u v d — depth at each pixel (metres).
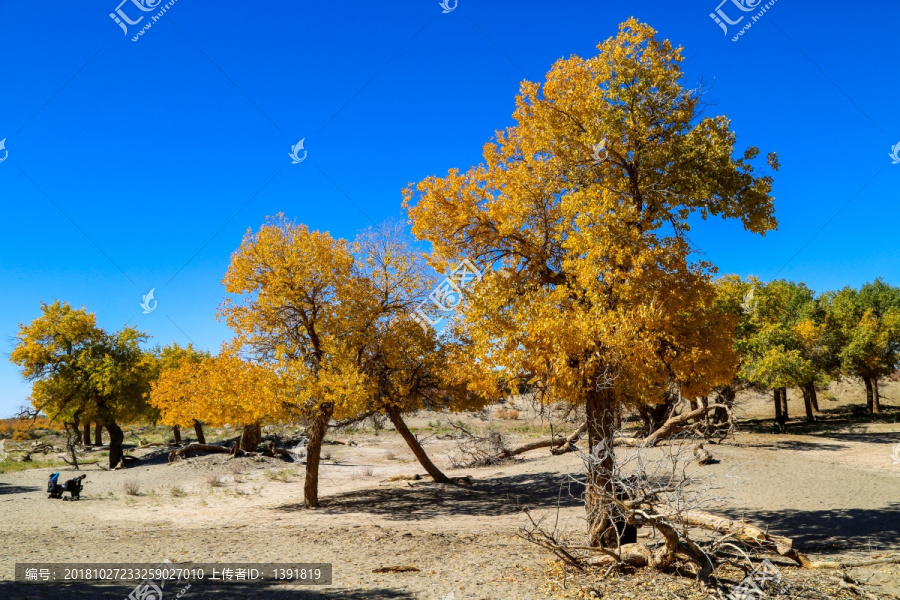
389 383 20.47
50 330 38.06
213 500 22.75
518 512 18.80
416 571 10.08
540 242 13.12
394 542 12.56
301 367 18.20
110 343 39.78
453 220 13.70
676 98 11.99
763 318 38.06
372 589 8.79
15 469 36.06
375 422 24.16
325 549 11.91
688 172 11.59
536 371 11.79
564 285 12.02
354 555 11.35
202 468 32.25
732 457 25.19
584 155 12.59
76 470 35.59
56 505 21.48
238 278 19.30
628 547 10.89
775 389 39.81
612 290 11.41
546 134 12.74
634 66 11.58
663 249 11.34
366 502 21.14
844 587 9.09
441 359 20.52
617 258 11.01
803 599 8.52
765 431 40.34
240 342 19.75
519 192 12.86
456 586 9.03
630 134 11.98
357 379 17.78
